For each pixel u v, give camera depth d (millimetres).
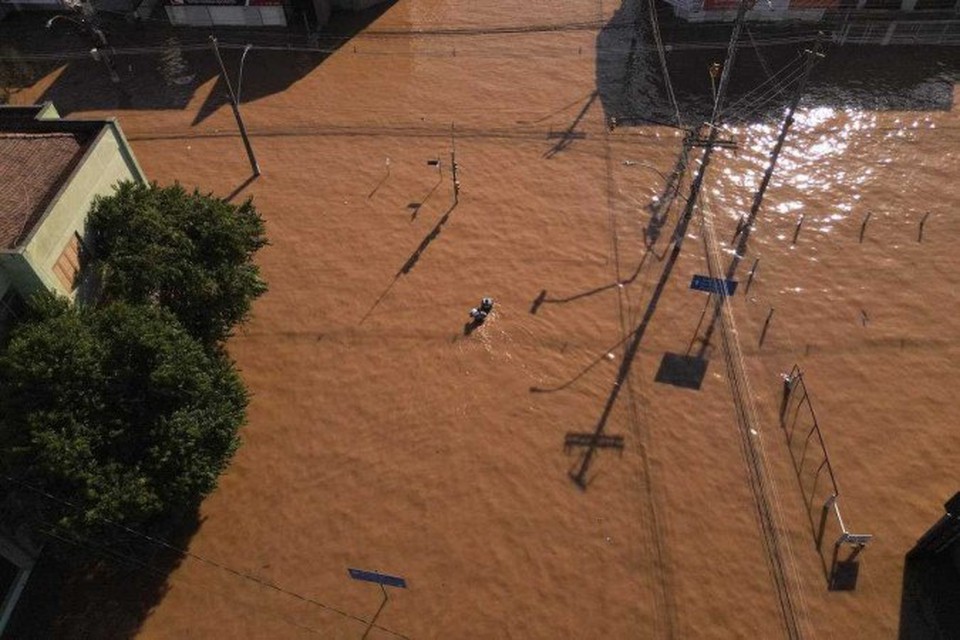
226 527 23516
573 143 37469
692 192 30250
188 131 38562
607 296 30328
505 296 30359
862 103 39344
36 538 22375
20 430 19562
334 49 44438
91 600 21844
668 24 45594
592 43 44500
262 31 45750
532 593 22047
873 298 29984
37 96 41031
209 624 21453
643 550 22922
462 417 26344
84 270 24594
